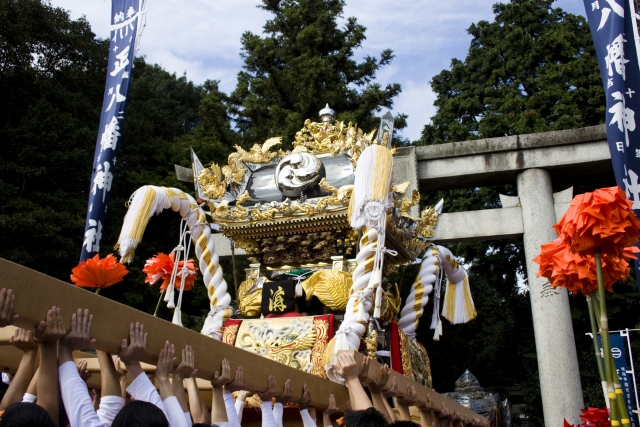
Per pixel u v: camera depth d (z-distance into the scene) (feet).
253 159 22.13
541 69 67.10
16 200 47.60
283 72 68.69
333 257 20.12
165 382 10.46
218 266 20.43
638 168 24.72
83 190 56.95
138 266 54.29
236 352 12.57
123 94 27.07
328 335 17.95
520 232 41.70
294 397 14.17
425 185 45.68
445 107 71.31
